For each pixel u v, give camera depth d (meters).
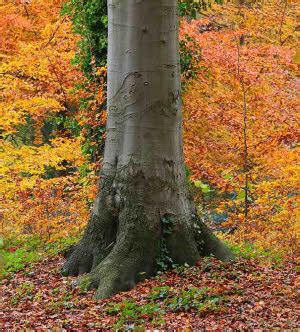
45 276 8.48
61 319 6.37
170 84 8.05
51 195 12.96
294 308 6.18
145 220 7.97
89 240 8.41
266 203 11.83
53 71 14.49
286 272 8.07
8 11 17.45
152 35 7.84
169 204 8.14
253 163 13.31
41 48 15.47
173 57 8.05
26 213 12.02
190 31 14.43
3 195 11.98
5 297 7.51
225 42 13.85
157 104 7.98
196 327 5.64
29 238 11.92
